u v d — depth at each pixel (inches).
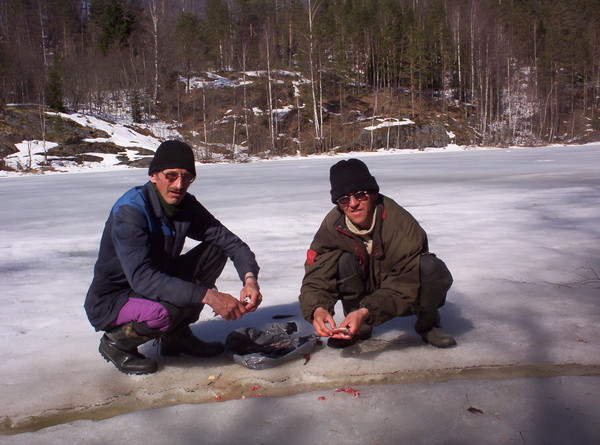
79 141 1318.9
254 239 225.9
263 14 2605.8
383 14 2226.9
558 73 2293.3
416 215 280.5
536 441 67.7
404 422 73.4
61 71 1599.4
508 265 164.9
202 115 1847.9
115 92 1878.7
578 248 186.2
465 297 132.6
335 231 96.3
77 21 2647.6
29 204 436.8
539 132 2117.4
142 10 2438.5
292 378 90.3
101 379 91.7
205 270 100.3
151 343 108.5
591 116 2308.1
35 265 193.2
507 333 106.4
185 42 1966.0
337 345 100.8
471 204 319.3
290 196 414.0
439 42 2223.2
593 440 67.3
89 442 71.1
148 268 86.6
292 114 1907.0
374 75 2129.7
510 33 2413.9
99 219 320.2
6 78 1628.9
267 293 142.4
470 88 2249.0
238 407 79.1
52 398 85.4
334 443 68.9
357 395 81.6
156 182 90.0
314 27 1815.9
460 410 76.0
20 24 2111.2
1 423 78.7
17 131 1288.1
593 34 2463.1
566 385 82.1
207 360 99.3
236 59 2347.4
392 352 99.2
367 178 90.1
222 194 454.3
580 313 116.8
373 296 91.5
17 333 117.0
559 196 346.0
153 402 84.1
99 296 92.5
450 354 97.2
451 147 1750.7
